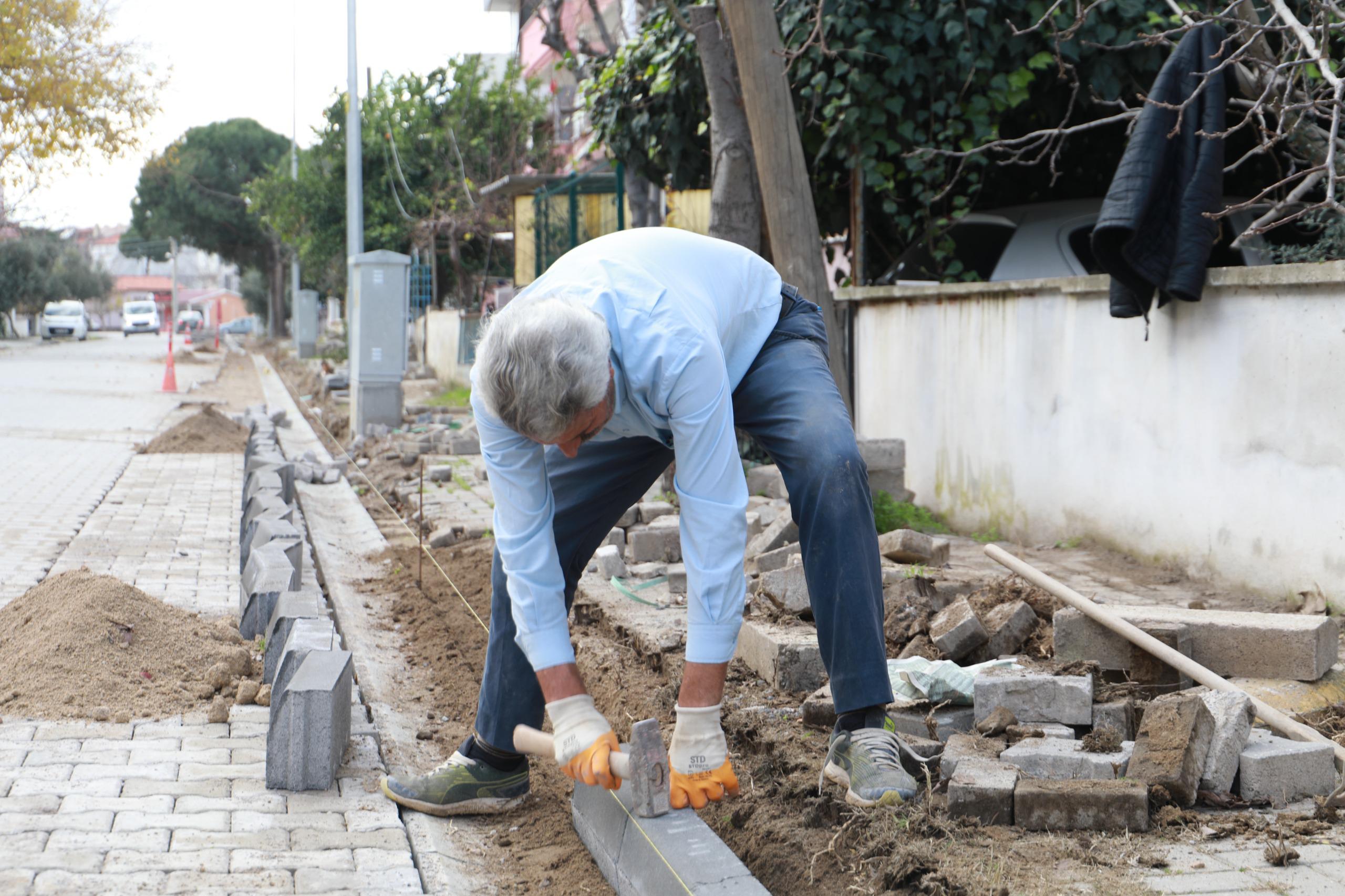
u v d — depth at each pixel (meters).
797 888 3.12
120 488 10.17
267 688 4.66
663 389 2.75
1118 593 5.95
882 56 8.46
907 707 4.07
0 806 3.53
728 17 7.74
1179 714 3.48
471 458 12.38
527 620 2.98
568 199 15.62
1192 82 6.07
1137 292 6.27
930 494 8.80
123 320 62.75
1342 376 5.30
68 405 18.44
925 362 8.83
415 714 4.88
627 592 6.09
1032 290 7.56
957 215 9.00
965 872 2.95
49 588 5.22
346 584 7.30
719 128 8.56
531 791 3.94
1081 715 3.88
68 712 4.34
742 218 8.58
